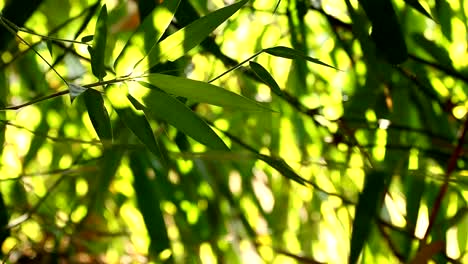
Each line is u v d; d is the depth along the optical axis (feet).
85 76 4.54
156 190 4.62
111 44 4.55
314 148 4.62
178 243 4.71
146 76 3.38
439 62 4.46
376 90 4.53
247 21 4.53
